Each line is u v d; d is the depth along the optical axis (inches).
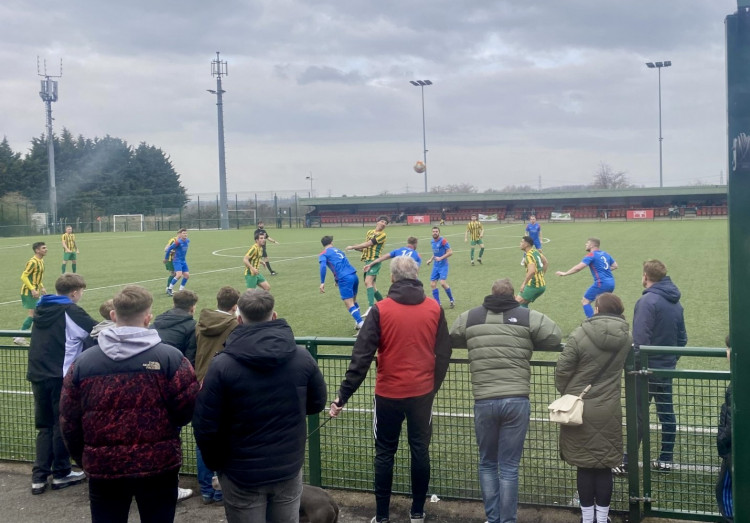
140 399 147.5
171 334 210.2
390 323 187.8
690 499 204.1
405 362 188.9
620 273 799.1
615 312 186.1
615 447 180.9
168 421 151.7
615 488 214.7
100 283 837.2
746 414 116.6
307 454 244.7
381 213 2888.8
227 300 207.3
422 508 196.7
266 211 2790.4
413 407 190.2
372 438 254.4
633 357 192.4
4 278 920.9
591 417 179.6
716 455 226.7
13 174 3063.5
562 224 2278.5
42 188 3147.1
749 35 112.2
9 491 228.4
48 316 222.5
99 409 146.3
